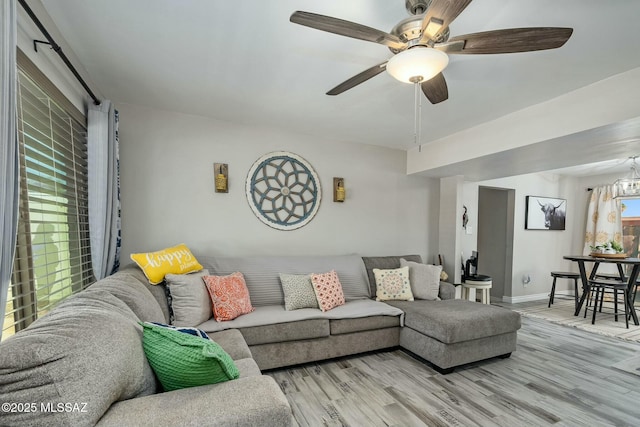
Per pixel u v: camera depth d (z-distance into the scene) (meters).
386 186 3.98
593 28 1.53
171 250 2.41
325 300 2.77
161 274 2.18
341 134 3.47
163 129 2.82
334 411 1.93
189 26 1.59
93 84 2.25
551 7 1.40
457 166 3.51
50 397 0.74
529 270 5.31
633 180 4.59
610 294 5.03
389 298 3.25
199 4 1.42
